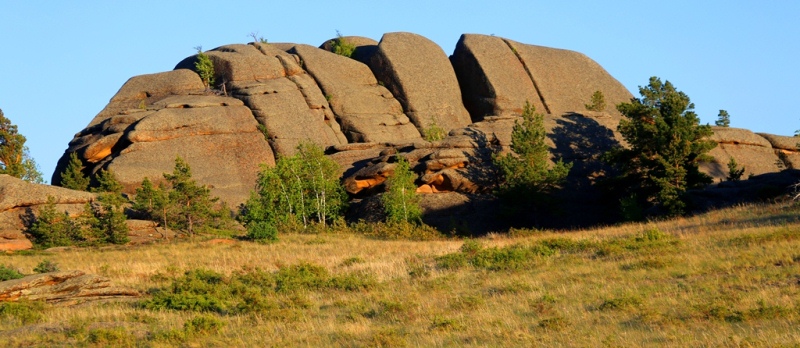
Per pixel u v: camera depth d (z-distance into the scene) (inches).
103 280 1462.8
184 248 2369.6
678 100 3004.4
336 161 3491.6
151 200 2807.6
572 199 3186.5
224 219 2955.2
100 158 3503.9
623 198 2933.1
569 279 1403.8
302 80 4013.3
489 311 1182.9
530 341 967.6
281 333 1106.7
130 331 1141.7
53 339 1091.9
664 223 2220.7
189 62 4370.1
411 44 4399.6
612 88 4532.5
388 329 1058.7
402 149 3440.0
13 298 1363.2
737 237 1627.7
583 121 3582.7
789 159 3757.4
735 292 1179.3
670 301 1154.7
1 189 2689.5
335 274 1686.8
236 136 3585.1
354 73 4266.7
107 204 2632.9
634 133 2967.5
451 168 3154.5
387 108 4160.9
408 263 1787.6
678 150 2871.6
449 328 1064.8
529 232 2488.9
